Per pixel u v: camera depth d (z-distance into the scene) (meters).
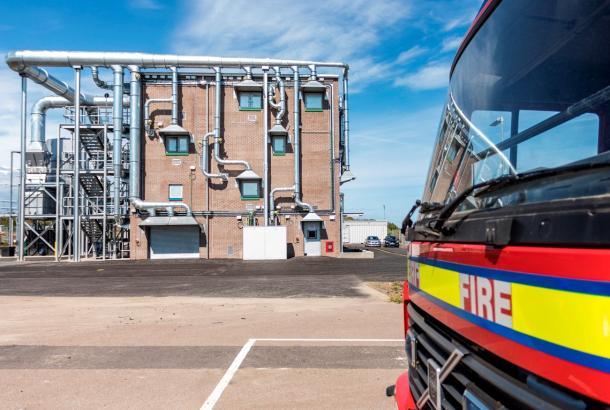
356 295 14.16
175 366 6.43
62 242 38.53
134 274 23.17
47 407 4.95
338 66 36.56
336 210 36.78
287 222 36.34
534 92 1.97
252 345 7.62
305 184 36.78
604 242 1.29
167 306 12.08
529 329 1.56
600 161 1.43
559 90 1.82
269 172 36.66
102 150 39.69
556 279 1.44
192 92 36.62
